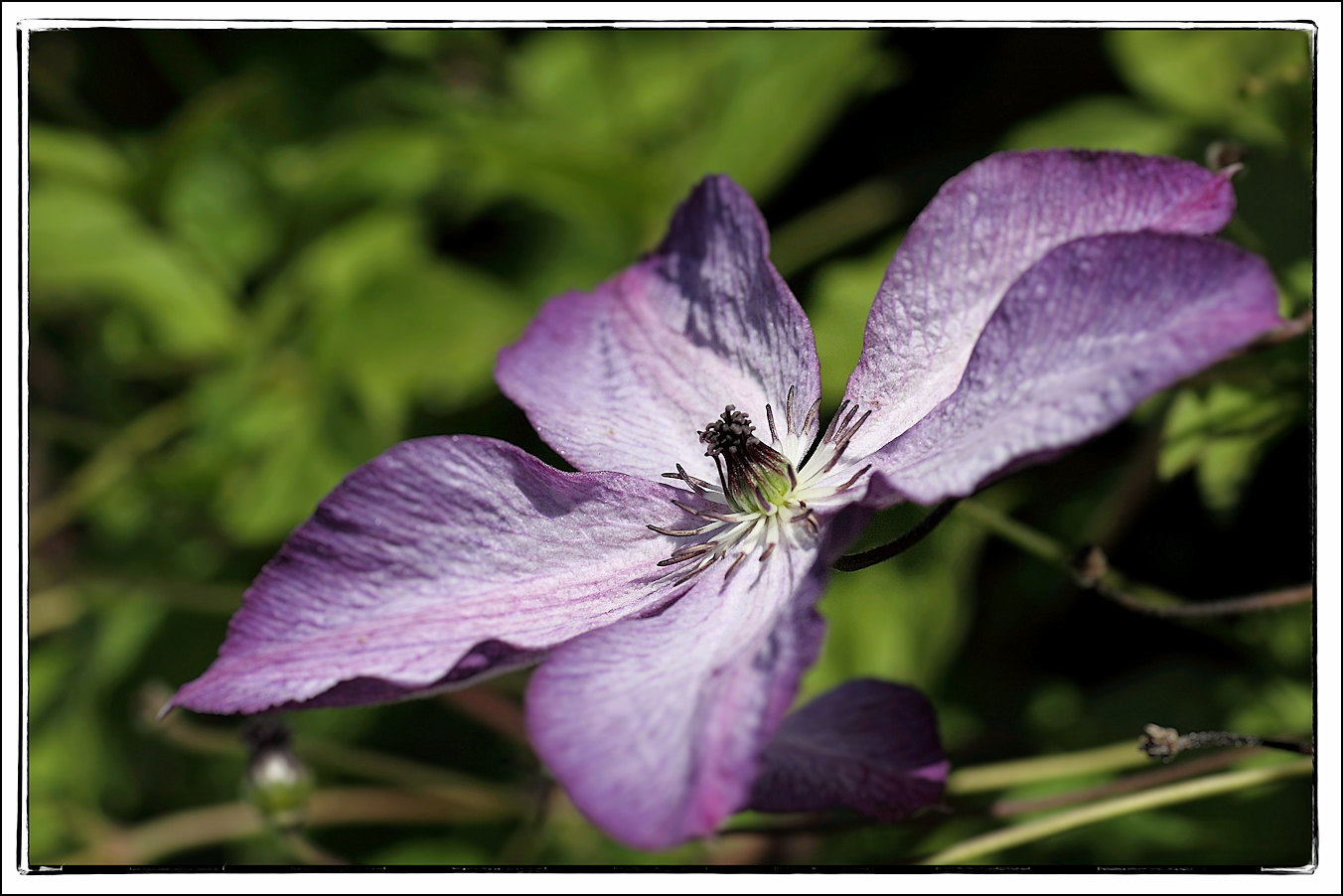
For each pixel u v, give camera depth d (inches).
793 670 8.7
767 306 10.0
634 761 8.8
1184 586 11.5
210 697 9.4
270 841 12.3
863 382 9.8
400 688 9.4
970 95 12.4
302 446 12.6
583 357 10.3
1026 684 11.9
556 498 9.8
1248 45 11.6
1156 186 9.7
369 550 9.6
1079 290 9.1
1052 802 10.5
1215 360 8.7
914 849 11.2
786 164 12.8
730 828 10.4
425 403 12.5
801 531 9.7
